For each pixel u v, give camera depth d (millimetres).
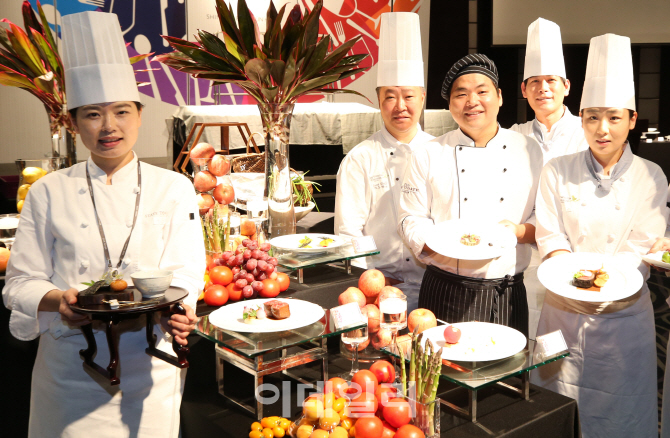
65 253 1683
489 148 2320
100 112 1619
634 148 5832
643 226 2289
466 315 2275
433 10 9312
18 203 2754
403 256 2803
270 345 1581
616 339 2299
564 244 2301
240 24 2260
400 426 1493
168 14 6449
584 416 2383
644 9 9375
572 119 3320
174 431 1827
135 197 1730
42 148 6062
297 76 2365
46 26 2754
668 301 2512
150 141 6613
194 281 1714
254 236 2498
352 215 2799
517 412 1635
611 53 2197
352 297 1946
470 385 1465
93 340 1591
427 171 2395
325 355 1788
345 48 2367
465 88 2227
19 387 2293
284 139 2412
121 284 1567
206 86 6758
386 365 1664
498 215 2340
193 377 1953
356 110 4500
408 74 2604
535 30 3250
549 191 2357
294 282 2221
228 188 2553
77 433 1723
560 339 1652
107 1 6078
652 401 2375
